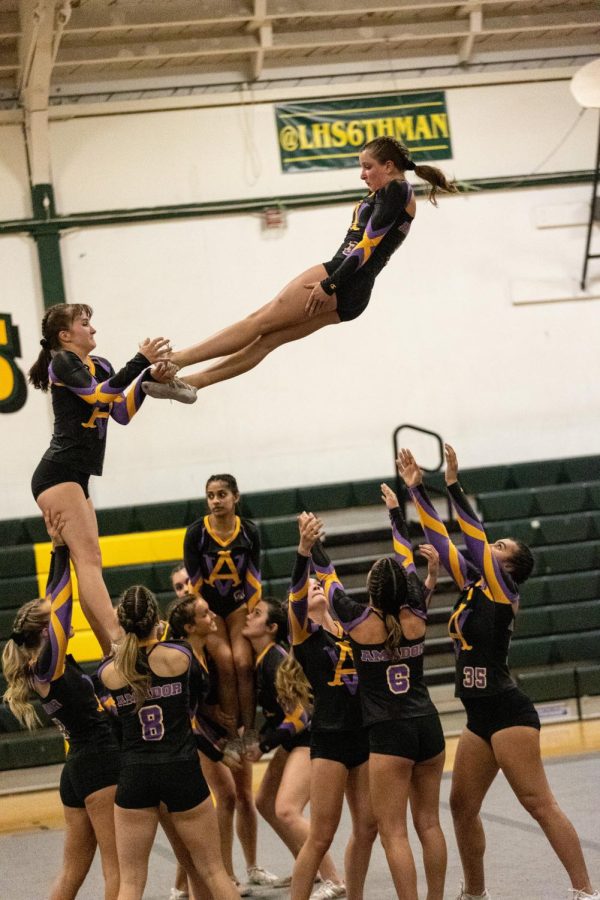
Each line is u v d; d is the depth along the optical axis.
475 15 12.30
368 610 5.05
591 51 13.16
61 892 5.32
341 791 5.18
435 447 12.66
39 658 5.03
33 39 10.73
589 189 13.05
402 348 12.73
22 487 11.90
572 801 7.46
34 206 12.04
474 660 5.21
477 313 12.82
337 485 12.13
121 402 4.50
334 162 12.71
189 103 12.45
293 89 12.64
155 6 11.62
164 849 7.75
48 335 4.68
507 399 12.79
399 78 12.82
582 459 12.52
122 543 11.34
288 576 11.41
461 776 5.27
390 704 4.96
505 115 12.95
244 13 11.77
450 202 12.85
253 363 4.48
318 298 4.29
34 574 11.19
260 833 7.98
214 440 12.40
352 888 5.33
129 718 4.89
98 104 12.27
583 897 4.98
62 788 5.35
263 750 5.98
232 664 6.32
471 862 5.33
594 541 11.91
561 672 11.05
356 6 11.93
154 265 12.34
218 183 12.50
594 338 12.98
